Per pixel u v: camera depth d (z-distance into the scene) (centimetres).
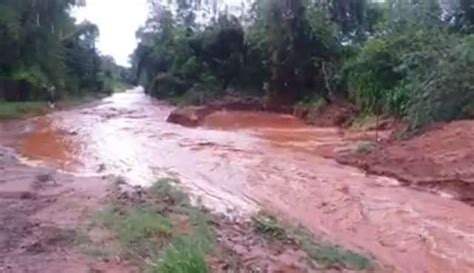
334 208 1005
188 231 744
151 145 1872
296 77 3350
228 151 1711
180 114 2812
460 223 902
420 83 1692
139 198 955
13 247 653
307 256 700
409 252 767
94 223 764
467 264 718
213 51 4497
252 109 3444
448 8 2511
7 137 2112
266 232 796
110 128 2469
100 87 6156
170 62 5453
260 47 3759
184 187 1150
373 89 2352
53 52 4241
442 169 1187
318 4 3450
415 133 1548
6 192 996
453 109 1539
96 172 1355
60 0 4188
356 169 1394
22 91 3772
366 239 830
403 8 2702
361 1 3453
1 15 3609
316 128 2448
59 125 2603
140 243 673
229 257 656
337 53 3222
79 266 590
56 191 1016
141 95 6475
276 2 3334
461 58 1554
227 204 1021
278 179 1259
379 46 2358
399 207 1003
